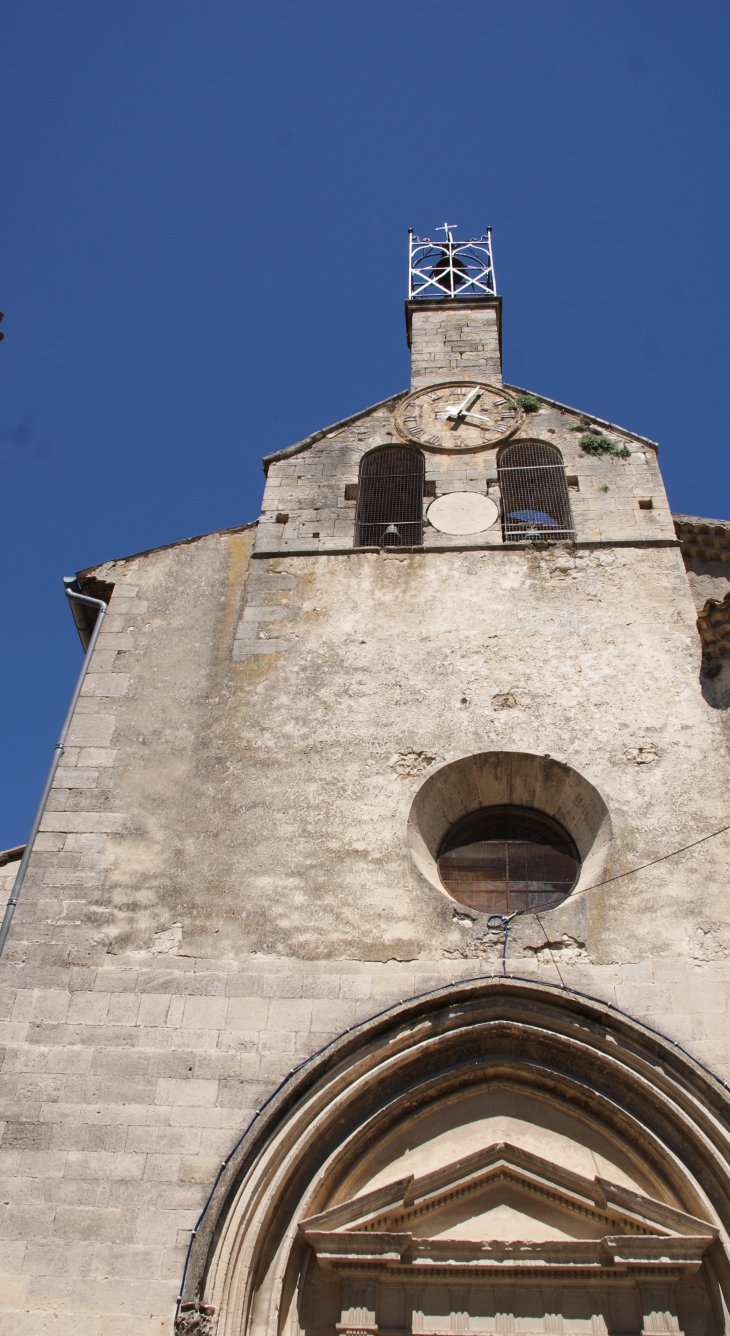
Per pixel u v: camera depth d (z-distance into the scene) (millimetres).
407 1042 10688
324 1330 9461
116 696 13906
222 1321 9008
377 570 15422
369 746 13188
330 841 12297
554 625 14422
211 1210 9523
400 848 12180
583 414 17953
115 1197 9781
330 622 14695
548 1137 10570
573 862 12734
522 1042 10875
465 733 13242
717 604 13461
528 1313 9516
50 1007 11023
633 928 11359
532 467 17219
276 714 13602
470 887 12539
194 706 13758
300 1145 10008
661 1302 9289
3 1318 9109
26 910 11828
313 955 11328
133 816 12648
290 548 15836
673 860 11859
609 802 12445
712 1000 10711
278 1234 9789
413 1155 10500
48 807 12750
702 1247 9391
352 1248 9633
